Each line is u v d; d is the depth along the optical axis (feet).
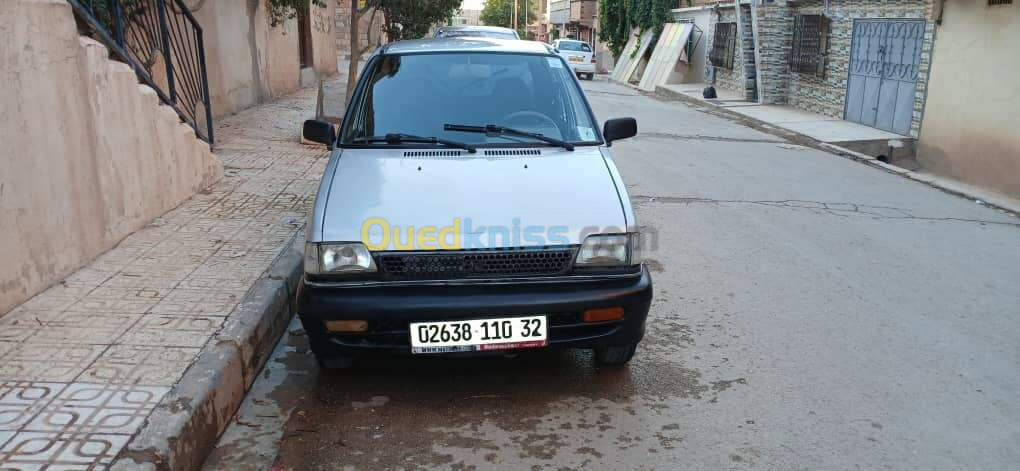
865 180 31.81
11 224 12.89
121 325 12.46
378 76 14.92
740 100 65.10
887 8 44.86
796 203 26.45
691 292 16.98
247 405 11.74
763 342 14.26
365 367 13.06
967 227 23.97
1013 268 19.38
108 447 9.03
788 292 17.10
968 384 12.64
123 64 17.28
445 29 49.03
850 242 21.48
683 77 81.92
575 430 10.95
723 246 20.70
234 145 29.73
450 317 10.74
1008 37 33.53
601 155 13.25
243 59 40.68
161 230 17.93
